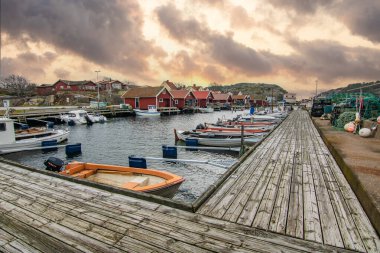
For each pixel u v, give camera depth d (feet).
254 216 12.85
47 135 64.08
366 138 32.30
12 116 97.30
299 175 19.36
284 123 64.34
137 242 11.05
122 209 14.25
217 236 11.19
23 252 10.94
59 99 200.23
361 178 15.67
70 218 13.56
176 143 63.00
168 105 181.16
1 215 14.24
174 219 12.84
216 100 256.93
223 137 58.54
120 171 26.55
